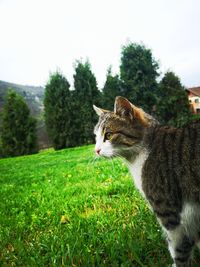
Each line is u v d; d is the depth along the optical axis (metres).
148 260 0.46
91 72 4.11
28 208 0.84
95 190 0.87
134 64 4.00
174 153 0.40
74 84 4.11
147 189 0.42
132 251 0.47
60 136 4.04
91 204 0.77
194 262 0.44
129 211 0.66
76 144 4.05
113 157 0.47
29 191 1.05
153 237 0.50
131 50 4.02
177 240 0.41
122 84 4.08
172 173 0.40
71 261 0.48
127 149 0.44
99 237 0.55
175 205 0.40
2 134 4.40
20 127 4.34
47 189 1.02
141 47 4.05
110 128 0.46
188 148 0.40
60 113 4.02
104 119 0.48
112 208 0.71
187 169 0.39
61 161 1.86
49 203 0.84
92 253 0.51
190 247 0.41
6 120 4.36
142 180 0.43
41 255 0.55
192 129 0.41
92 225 0.61
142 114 0.45
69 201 0.82
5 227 0.72
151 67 4.04
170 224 0.41
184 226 0.40
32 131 4.40
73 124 4.05
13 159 2.84
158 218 0.42
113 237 0.54
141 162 0.43
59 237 0.58
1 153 4.48
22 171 1.70
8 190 1.15
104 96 4.06
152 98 4.02
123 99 0.45
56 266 0.48
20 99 4.38
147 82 4.03
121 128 0.45
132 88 4.02
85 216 0.69
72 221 0.66
